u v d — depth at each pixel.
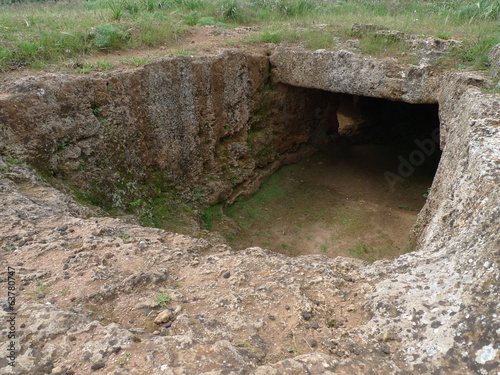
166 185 8.05
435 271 3.23
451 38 8.59
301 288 3.32
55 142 5.96
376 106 14.09
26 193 5.01
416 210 9.78
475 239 3.20
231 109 9.13
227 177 9.30
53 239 3.87
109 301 3.11
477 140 4.47
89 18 9.47
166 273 3.45
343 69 8.77
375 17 11.01
